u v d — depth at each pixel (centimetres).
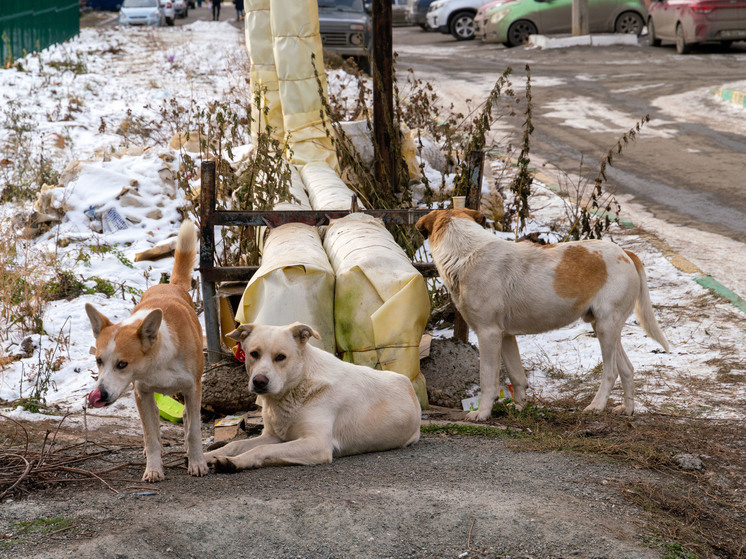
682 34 2448
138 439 528
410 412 486
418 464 441
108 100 1841
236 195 807
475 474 420
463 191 806
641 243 961
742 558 362
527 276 548
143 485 396
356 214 666
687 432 513
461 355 652
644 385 609
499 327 557
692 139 1554
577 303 550
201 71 2284
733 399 572
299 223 674
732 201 1145
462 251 554
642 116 1772
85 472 407
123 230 1013
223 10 5650
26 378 663
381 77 924
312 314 552
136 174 1086
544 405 591
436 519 354
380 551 332
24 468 413
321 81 999
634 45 2705
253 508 359
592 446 479
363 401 473
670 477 439
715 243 959
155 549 323
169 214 1049
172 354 401
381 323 550
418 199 1002
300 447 441
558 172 1336
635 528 362
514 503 370
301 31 973
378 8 902
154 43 2941
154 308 408
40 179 1190
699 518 393
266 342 442
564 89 2092
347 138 927
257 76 1045
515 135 1619
